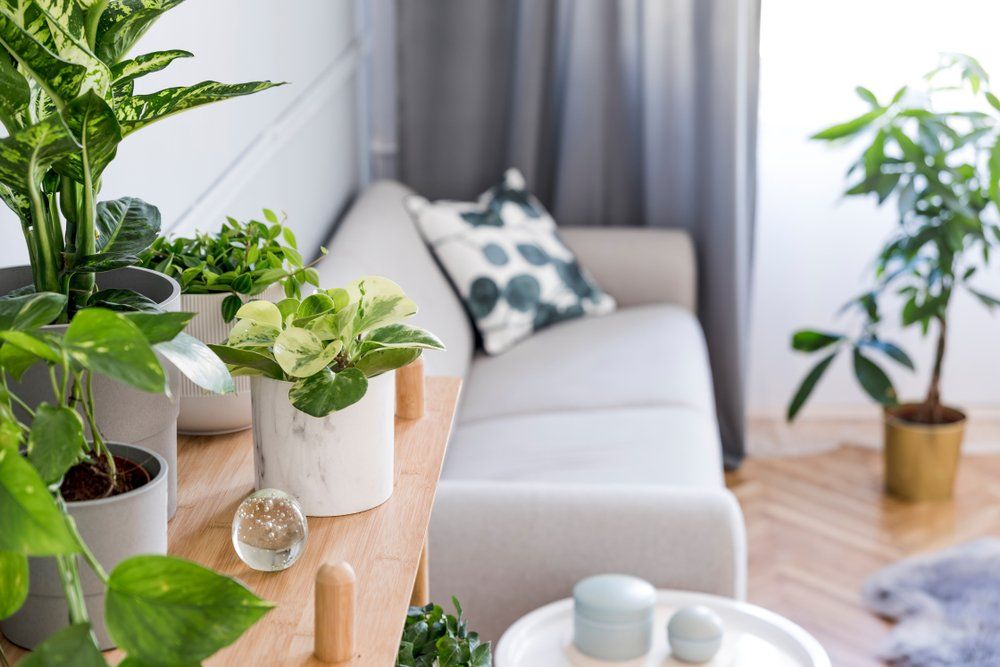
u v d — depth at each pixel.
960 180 2.62
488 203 2.73
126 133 0.79
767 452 3.10
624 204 3.12
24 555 0.57
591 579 1.42
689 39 2.89
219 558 0.83
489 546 1.47
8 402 0.60
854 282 3.26
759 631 1.41
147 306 0.79
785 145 3.19
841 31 3.11
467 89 3.01
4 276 0.85
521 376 2.39
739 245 2.90
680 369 2.39
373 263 2.10
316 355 0.85
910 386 3.31
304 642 0.73
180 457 1.00
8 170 0.68
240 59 1.80
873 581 2.35
